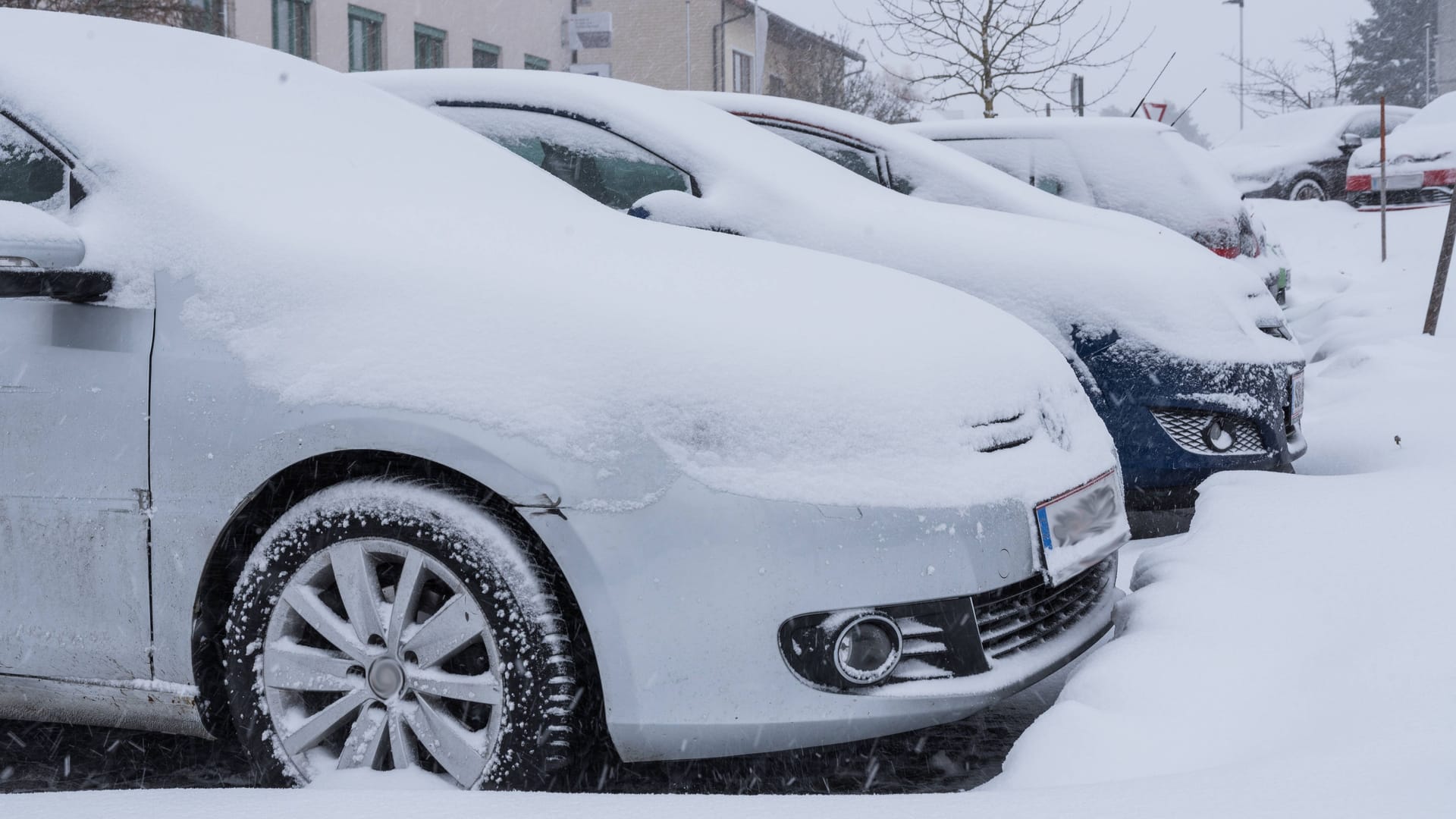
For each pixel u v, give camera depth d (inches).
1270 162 757.3
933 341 118.6
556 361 105.1
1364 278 479.5
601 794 93.7
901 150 241.6
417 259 112.9
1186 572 130.6
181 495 109.0
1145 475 188.2
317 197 121.3
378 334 107.7
